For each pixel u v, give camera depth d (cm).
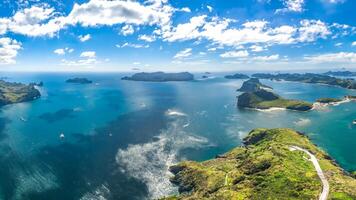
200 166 19300
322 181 14925
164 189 17550
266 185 15088
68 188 17662
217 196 14775
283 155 18738
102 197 16688
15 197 16588
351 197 12838
